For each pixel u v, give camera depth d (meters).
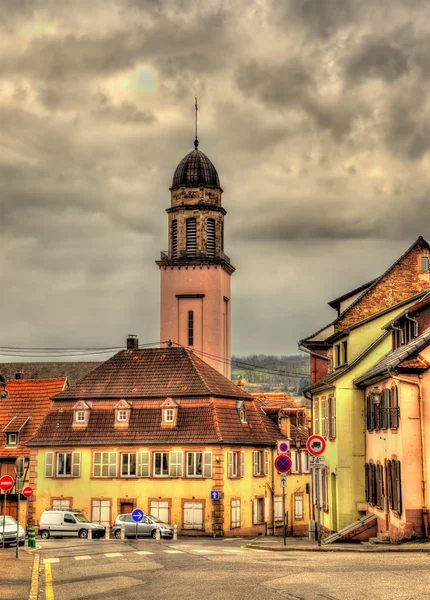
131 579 22.20
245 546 37.75
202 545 41.28
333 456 45.22
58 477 63.25
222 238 105.50
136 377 65.19
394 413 35.34
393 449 35.78
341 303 56.34
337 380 44.31
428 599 16.36
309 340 56.47
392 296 49.28
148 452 61.47
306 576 20.77
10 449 70.50
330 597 17.05
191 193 103.69
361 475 43.81
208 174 104.38
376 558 25.89
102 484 62.19
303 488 71.75
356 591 17.69
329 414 46.59
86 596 19.20
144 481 61.28
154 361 66.31
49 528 54.78
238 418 63.38
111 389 64.62
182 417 61.84
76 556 31.25
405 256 49.59
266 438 65.12
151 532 54.44
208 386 62.47
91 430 63.38
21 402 73.38
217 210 104.19
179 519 59.97
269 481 66.06
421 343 34.12
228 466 60.78
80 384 65.94
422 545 31.73
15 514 68.00
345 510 43.66
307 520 71.94
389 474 36.72
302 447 71.00
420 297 45.56
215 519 59.12
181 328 101.25
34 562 28.47
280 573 21.81
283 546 36.31
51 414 65.19
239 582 20.25
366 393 43.53
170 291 101.62
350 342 46.22
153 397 63.06
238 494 61.50
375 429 40.41
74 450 63.22
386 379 37.28
